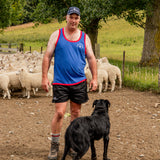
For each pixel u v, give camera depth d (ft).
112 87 32.91
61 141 16.29
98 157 13.89
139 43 120.67
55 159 13.26
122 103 26.50
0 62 42.63
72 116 13.39
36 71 33.27
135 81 35.45
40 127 19.06
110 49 106.22
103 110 13.14
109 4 50.03
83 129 11.68
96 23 64.69
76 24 12.23
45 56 12.57
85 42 12.71
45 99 29.14
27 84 29.48
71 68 12.42
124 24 158.40
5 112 23.38
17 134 17.44
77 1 57.62
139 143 15.93
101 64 34.19
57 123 13.08
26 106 25.84
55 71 12.72
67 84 12.55
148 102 26.71
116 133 17.71
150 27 52.44
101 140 16.61
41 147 15.15
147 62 52.34
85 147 11.64
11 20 104.22
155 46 52.16
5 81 29.07
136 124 19.67
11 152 14.28
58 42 12.37
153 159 13.75
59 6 62.39
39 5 64.39
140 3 53.52
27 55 48.01
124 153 14.44
